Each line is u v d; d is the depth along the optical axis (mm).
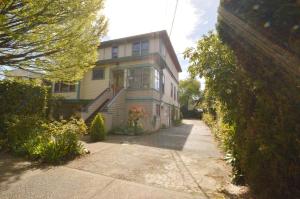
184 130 19484
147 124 15758
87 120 14148
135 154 7535
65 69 9914
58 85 19719
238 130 4492
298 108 2641
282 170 3031
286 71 2678
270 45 2844
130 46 18297
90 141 10102
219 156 7859
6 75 10609
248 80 3609
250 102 3848
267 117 3180
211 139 13258
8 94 8695
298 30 2484
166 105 22312
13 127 7512
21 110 9094
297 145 2775
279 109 2910
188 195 4250
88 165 5941
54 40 8484
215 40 5238
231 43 3832
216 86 5070
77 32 8820
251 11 3014
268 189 3338
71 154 6637
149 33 17250
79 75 10945
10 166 5570
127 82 17109
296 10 2469
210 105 7191
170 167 6156
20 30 7441
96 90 18438
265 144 3164
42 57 9148
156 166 6184
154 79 16781
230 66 4914
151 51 17359
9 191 4117
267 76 3078
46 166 5688
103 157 6879
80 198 3934
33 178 4816
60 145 6449
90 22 9289
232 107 4797
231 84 4805
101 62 18109
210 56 5227
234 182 4887
